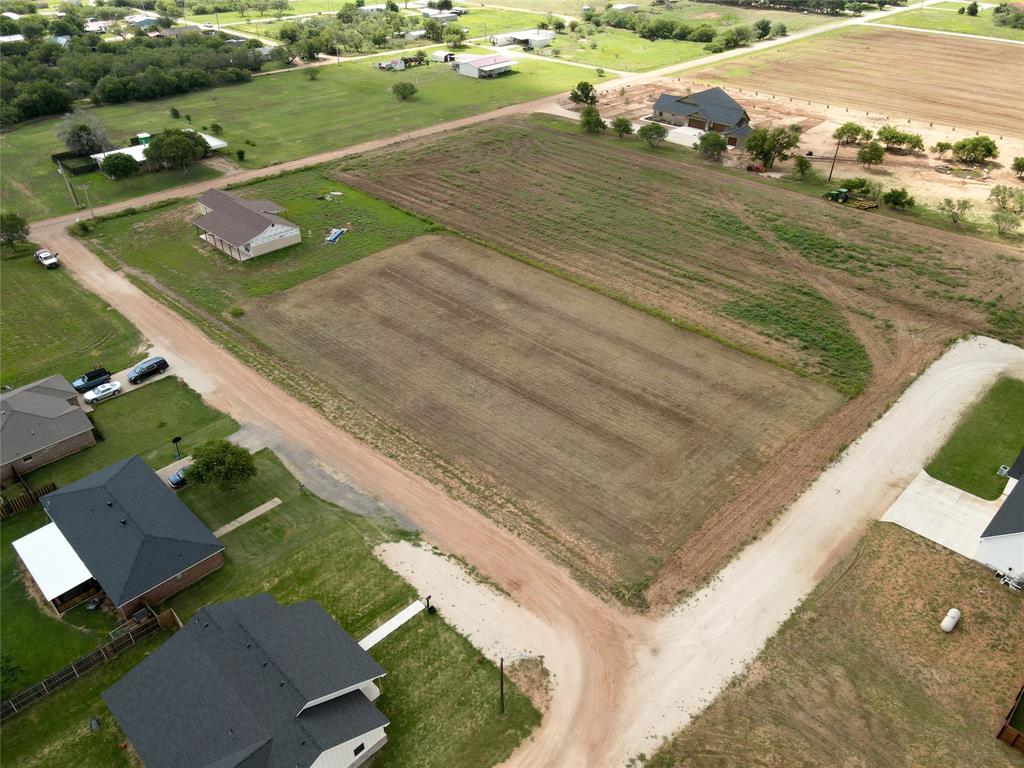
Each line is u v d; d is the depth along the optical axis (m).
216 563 43.09
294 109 133.25
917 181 96.62
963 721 34.22
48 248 82.19
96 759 33.44
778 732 34.00
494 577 42.19
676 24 188.88
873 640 38.19
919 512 46.25
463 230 85.12
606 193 95.00
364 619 39.69
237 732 30.92
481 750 33.38
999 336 63.94
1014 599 40.31
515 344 63.62
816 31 191.75
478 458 51.09
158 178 101.94
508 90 143.62
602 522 45.78
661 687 36.16
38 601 41.28
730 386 58.03
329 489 48.75
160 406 56.81
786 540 44.38
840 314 67.31
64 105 132.88
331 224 87.00
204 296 71.81
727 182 97.69
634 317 67.44
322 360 61.97
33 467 50.72
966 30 188.50
